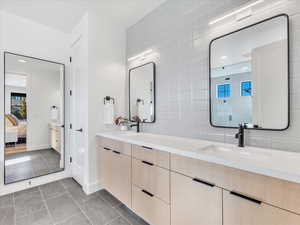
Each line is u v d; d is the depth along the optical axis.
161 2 1.93
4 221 1.54
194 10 1.61
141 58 2.26
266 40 1.15
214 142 1.43
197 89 1.58
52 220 1.56
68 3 1.94
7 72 2.10
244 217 0.81
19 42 2.19
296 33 1.04
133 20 2.32
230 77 1.34
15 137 2.19
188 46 1.66
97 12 2.12
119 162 1.73
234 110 1.32
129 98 2.46
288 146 1.08
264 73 1.17
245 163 0.80
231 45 1.33
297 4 1.04
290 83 1.07
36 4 1.93
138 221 1.56
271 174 0.71
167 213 1.21
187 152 1.06
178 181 1.13
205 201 0.98
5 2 1.89
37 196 2.01
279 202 0.71
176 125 1.78
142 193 1.44
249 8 1.23
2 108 2.06
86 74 2.12
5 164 2.07
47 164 2.49
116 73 2.42
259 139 1.21
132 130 2.42
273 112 1.13
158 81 2.00
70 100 2.69
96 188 2.13
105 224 1.51
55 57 2.54
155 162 1.31
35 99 2.38
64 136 2.63
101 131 2.23
